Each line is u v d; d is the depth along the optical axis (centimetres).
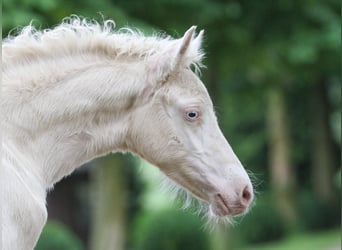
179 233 1969
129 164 2367
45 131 597
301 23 1472
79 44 616
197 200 674
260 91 2552
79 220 2395
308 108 3150
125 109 624
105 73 614
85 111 609
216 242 1766
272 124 2839
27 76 595
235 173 638
